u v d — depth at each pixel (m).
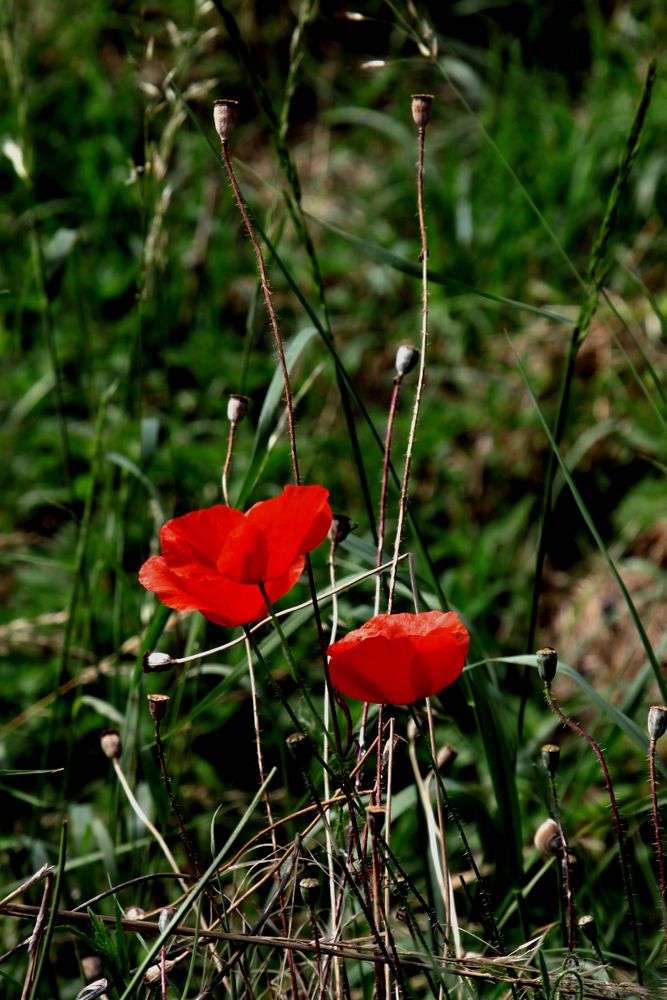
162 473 2.08
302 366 2.37
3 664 1.85
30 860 1.49
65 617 1.71
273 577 1.13
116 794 1.44
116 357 2.35
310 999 1.23
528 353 2.34
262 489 2.07
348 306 2.52
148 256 1.58
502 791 1.35
